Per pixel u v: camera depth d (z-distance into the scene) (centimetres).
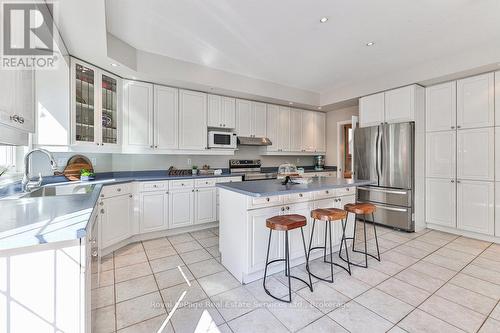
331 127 572
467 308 185
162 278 231
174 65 336
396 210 379
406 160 367
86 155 321
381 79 407
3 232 95
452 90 353
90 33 218
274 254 236
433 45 300
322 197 270
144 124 347
